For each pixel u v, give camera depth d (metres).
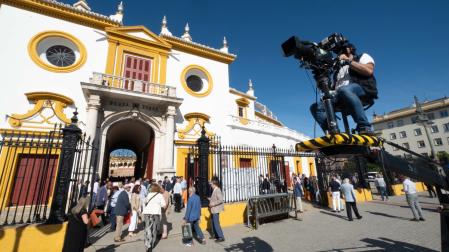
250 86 29.36
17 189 11.10
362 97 2.28
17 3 13.51
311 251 6.01
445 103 42.25
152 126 15.60
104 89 13.30
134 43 16.62
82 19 15.08
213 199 7.70
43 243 5.48
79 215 5.49
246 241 7.16
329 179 13.77
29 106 12.43
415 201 9.26
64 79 13.68
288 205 10.62
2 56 12.50
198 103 18.08
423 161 2.55
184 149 16.05
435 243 6.21
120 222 7.48
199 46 19.20
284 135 23.19
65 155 6.10
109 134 16.14
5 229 5.33
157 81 16.84
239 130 19.42
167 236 7.85
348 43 2.34
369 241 6.65
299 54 2.12
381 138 2.07
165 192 8.16
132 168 44.75
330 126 1.98
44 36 13.81
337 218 10.28
